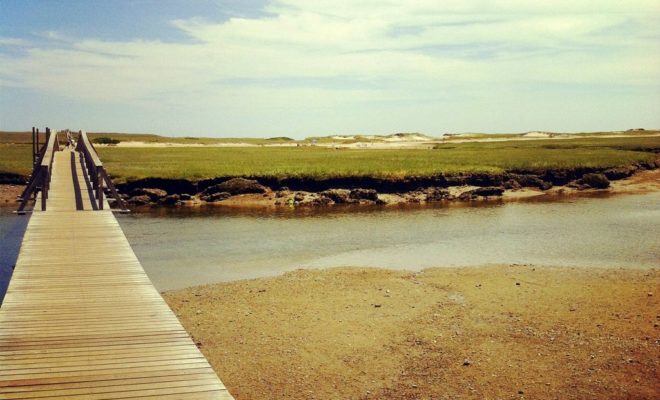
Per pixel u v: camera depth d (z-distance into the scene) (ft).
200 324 55.77
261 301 63.41
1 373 29.25
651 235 106.52
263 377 44.47
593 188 177.27
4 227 105.91
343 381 44.04
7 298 41.73
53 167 119.85
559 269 79.20
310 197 148.66
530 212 135.23
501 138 492.54
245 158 211.41
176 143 375.45
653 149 259.60
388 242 100.68
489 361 47.47
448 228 114.83
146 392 27.73
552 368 46.11
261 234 106.93
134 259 53.16
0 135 405.18
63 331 35.55
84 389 27.78
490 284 70.79
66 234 62.13
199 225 115.34
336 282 71.67
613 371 45.42
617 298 64.49
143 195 142.92
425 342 51.49
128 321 37.68
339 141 446.19
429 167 172.86
